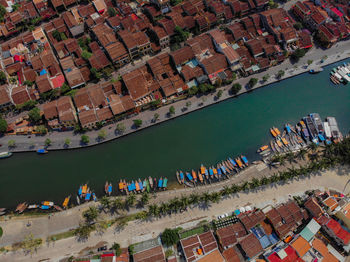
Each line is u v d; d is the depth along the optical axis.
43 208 139.88
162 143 162.25
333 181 145.00
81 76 177.12
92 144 159.88
